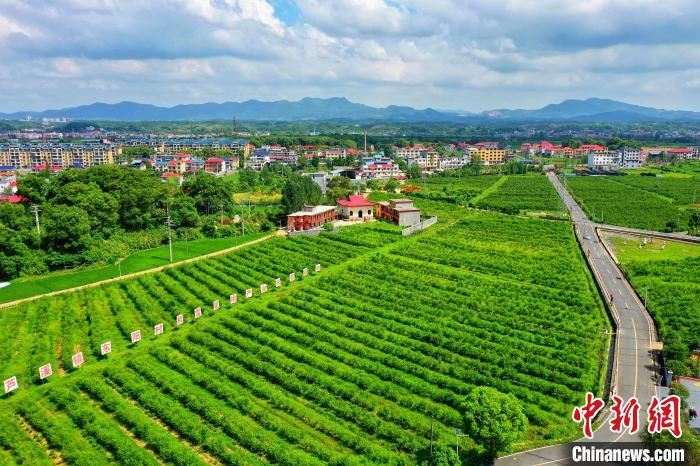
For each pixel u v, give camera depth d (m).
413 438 66.69
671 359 86.00
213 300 115.38
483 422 61.47
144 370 84.25
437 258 150.00
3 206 141.50
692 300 114.31
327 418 72.44
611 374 84.12
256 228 191.75
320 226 193.75
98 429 68.31
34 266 131.25
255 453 65.50
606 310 112.81
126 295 120.00
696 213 198.00
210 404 74.19
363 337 95.25
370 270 137.62
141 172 183.00
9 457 63.91
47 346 91.81
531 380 81.06
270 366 84.25
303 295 117.94
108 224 156.88
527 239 175.88
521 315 106.88
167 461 63.59
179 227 180.38
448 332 97.00
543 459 64.00
